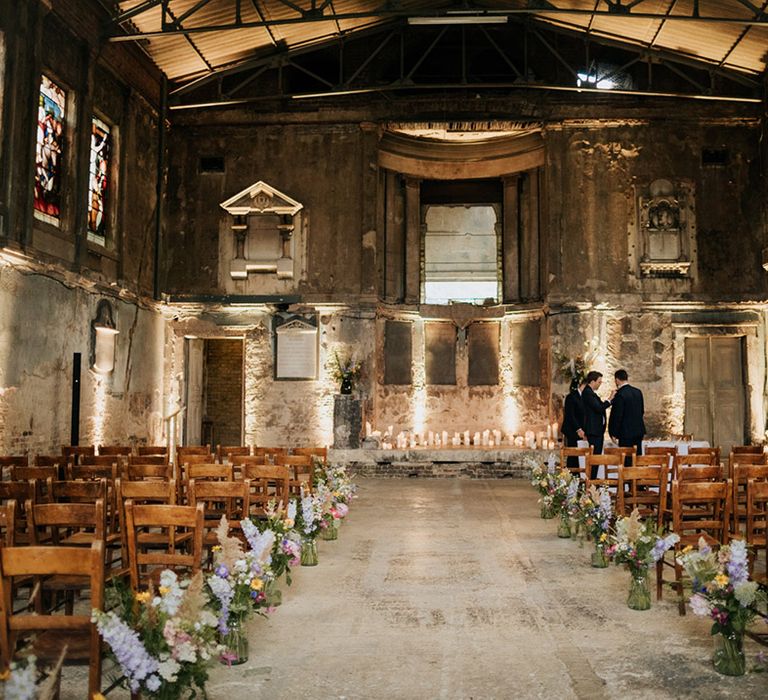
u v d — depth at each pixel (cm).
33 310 1198
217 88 1825
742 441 1775
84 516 471
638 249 1769
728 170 1775
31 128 1166
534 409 1842
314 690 428
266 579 492
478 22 1397
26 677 286
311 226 1805
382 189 1909
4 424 1115
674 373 1745
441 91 1848
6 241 1090
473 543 848
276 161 1823
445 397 1912
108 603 498
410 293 1938
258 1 1477
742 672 450
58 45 1274
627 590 644
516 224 1944
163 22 1336
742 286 1752
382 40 1817
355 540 866
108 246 1502
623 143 1789
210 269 1811
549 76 1805
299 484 838
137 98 1605
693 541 663
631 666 465
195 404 1941
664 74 1797
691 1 1424
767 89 1664
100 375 1445
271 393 1778
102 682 436
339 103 1811
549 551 803
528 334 1873
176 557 475
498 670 458
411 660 475
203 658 366
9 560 353
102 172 1486
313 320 1786
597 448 1095
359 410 1661
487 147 1959
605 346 1756
